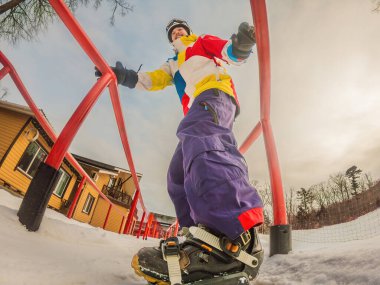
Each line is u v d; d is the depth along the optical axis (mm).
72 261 905
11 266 667
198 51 1184
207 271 609
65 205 10633
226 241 625
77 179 11359
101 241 1821
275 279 833
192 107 978
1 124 7652
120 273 871
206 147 767
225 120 969
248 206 658
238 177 706
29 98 2115
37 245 1084
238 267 634
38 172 1415
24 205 1361
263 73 1406
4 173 7273
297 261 975
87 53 1419
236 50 982
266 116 1613
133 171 3211
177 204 1106
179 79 1364
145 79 1469
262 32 1165
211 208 657
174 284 539
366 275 642
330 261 829
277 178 1435
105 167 13047
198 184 704
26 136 7824
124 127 2193
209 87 1022
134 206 7484
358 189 18266
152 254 649
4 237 1025
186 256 612
